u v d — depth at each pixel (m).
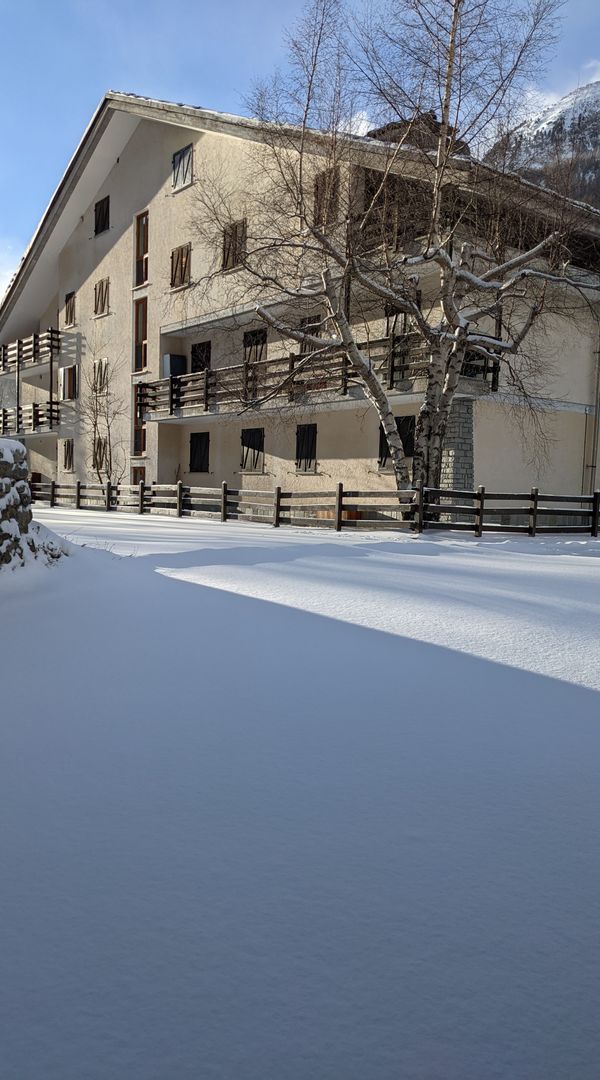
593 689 3.82
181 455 26.12
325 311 19.23
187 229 24.09
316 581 6.98
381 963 1.68
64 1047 1.45
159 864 2.12
